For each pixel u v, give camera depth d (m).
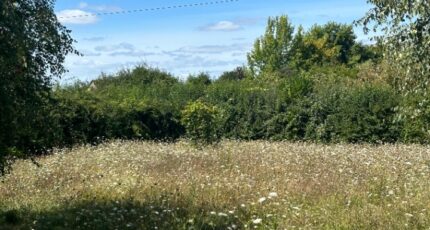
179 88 28.50
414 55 8.02
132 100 24.97
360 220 8.60
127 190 11.36
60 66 9.24
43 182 12.90
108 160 15.93
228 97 26.95
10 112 8.52
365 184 11.66
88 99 23.42
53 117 9.88
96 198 10.88
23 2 8.61
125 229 8.88
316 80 29.73
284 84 27.81
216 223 8.85
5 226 9.30
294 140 25.33
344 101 24.84
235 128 26.23
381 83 27.88
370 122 24.02
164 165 14.81
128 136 24.28
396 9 8.02
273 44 63.06
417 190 10.91
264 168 14.05
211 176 12.77
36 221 9.34
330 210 9.42
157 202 10.23
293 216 9.02
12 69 8.30
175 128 25.98
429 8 7.73
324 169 13.73
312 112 25.34
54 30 8.88
